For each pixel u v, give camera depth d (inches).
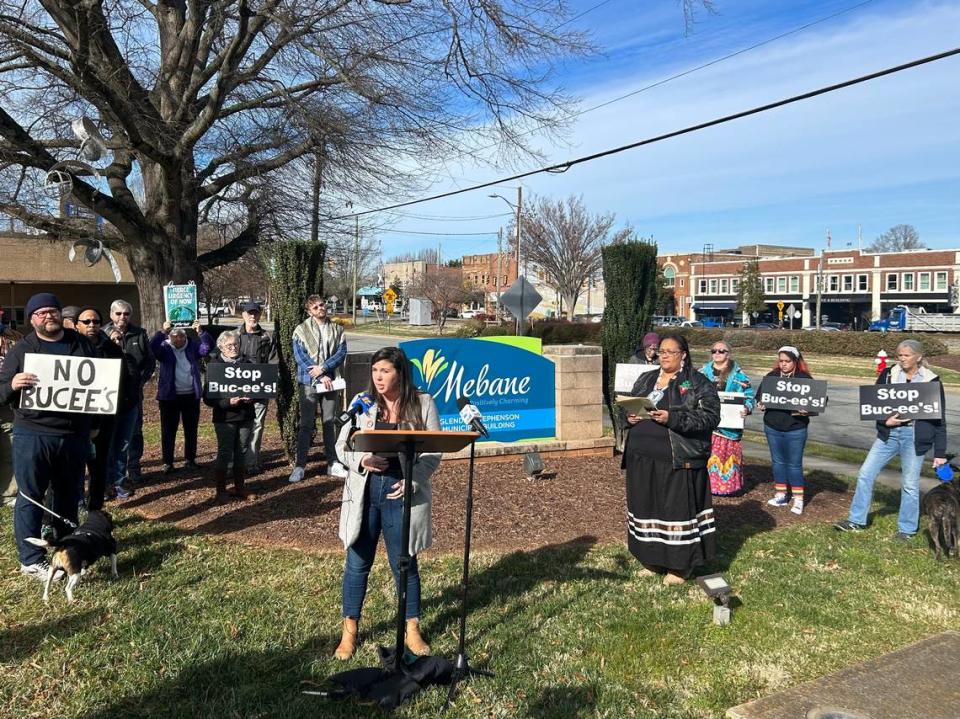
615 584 204.1
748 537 254.1
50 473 203.9
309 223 732.7
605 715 140.4
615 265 389.7
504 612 183.8
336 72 569.6
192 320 544.1
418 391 158.1
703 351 1537.9
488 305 3100.4
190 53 589.6
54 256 999.0
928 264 2655.0
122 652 158.6
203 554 219.6
